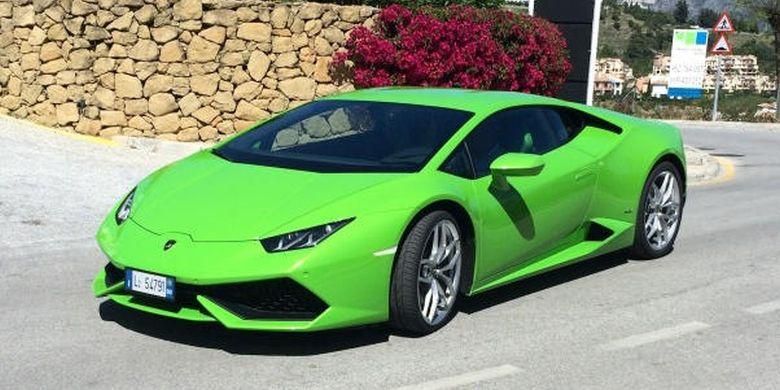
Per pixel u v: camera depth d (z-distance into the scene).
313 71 12.66
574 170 6.34
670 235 7.47
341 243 4.73
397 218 4.94
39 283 6.22
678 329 5.52
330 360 4.83
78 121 12.37
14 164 9.83
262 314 4.72
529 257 6.09
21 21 12.58
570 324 5.58
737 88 42.22
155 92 12.23
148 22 12.12
